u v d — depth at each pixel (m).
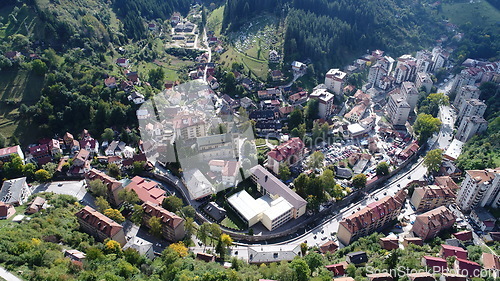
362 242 168.12
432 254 156.62
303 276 130.00
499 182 186.50
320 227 193.00
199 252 169.62
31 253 132.62
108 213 178.88
